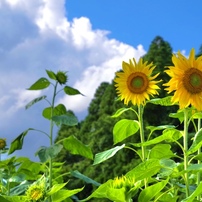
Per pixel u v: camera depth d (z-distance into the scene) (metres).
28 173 2.86
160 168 1.87
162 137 1.98
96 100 16.94
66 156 14.68
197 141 1.76
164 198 2.04
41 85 2.72
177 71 1.88
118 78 2.45
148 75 2.42
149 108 11.84
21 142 2.64
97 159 2.15
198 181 2.18
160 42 13.57
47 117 2.76
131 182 1.67
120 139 2.53
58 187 2.03
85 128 16.06
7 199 1.83
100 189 1.80
